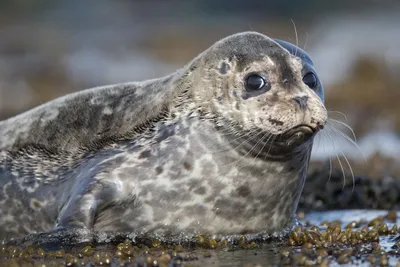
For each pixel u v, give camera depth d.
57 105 34.09
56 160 32.50
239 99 29.81
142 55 144.88
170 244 29.88
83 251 27.94
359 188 41.75
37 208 31.89
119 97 33.19
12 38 164.62
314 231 30.27
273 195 30.44
